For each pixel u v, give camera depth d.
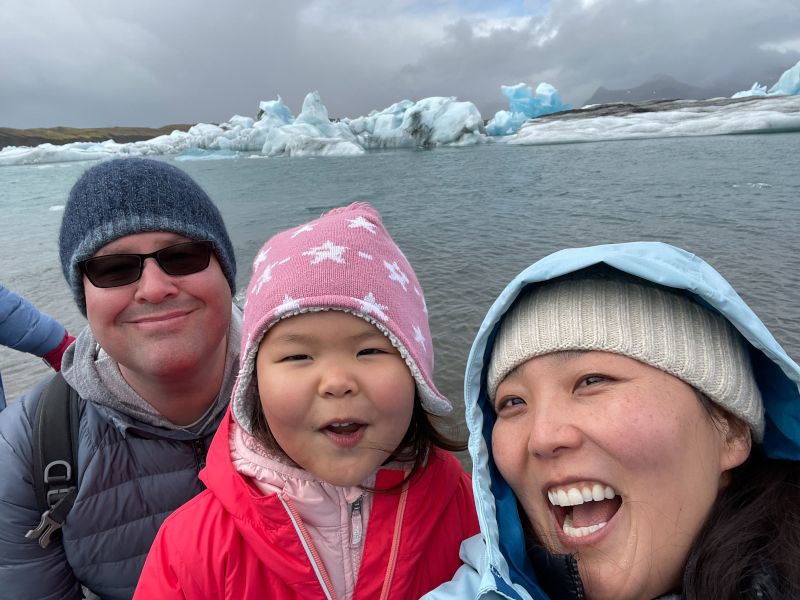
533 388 0.46
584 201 5.86
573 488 0.43
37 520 0.64
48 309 3.05
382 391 0.48
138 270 0.60
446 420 0.62
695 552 0.42
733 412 0.44
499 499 0.51
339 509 0.53
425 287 3.17
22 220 6.71
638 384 0.42
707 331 0.44
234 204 7.28
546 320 0.45
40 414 0.65
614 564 0.42
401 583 0.53
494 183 8.05
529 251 3.92
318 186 8.97
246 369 0.51
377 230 0.56
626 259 0.43
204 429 0.69
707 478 0.43
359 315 0.48
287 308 0.47
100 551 0.65
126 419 0.65
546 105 21.84
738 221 4.33
